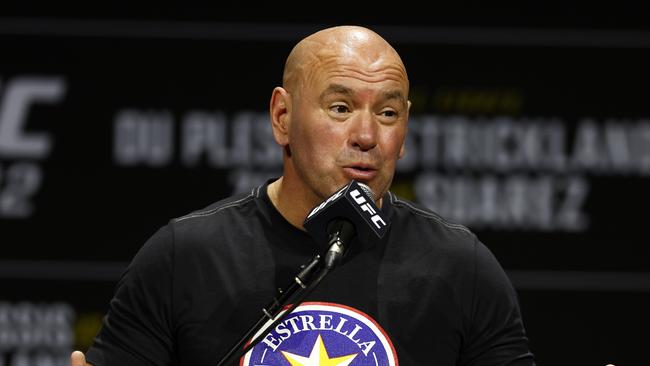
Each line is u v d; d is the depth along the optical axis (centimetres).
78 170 1568
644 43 1578
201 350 717
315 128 698
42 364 1570
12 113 1563
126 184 1570
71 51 1570
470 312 740
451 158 1571
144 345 725
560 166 1573
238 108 1575
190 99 1572
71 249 1570
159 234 757
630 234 1575
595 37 1580
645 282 1578
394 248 749
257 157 1572
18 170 1565
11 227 1563
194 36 1575
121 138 1571
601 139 1573
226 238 747
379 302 725
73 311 1572
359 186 657
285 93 734
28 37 1566
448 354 730
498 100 1575
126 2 1571
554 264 1578
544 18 1580
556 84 1577
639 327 1581
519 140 1573
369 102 695
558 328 1584
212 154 1571
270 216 755
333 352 703
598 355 1584
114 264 1572
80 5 1572
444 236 762
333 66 695
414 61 1575
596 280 1578
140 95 1571
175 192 1570
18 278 1566
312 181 705
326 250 634
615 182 1575
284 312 640
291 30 1580
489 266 756
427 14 1578
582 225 1575
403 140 719
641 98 1573
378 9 1580
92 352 728
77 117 1570
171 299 729
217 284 729
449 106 1572
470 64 1577
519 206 1573
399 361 712
